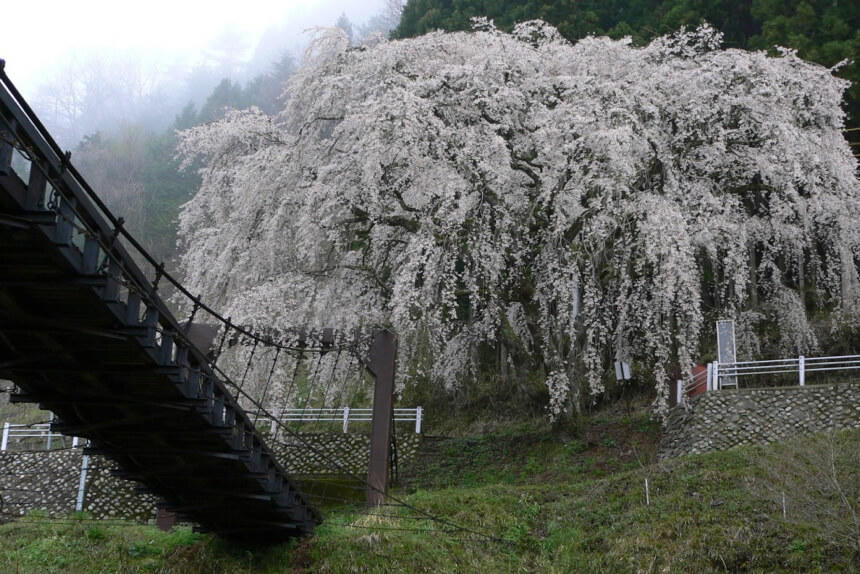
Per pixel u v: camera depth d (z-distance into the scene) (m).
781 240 16.73
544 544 12.11
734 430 13.99
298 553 12.12
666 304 13.69
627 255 14.35
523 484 14.98
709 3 22.55
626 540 11.20
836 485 9.77
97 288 7.35
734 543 10.31
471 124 15.63
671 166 14.81
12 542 13.93
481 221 14.77
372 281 16.33
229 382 10.28
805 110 16.31
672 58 16.36
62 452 17.61
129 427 10.02
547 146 14.11
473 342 17.36
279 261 15.84
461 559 11.80
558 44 16.69
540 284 15.09
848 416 13.50
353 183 15.30
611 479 13.25
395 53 15.94
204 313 16.33
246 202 15.73
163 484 11.58
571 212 14.45
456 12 25.14
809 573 9.51
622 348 16.19
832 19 20.12
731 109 15.77
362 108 15.20
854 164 15.86
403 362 15.86
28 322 7.62
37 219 6.40
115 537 13.93
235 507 11.73
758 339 16.86
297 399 20.11
